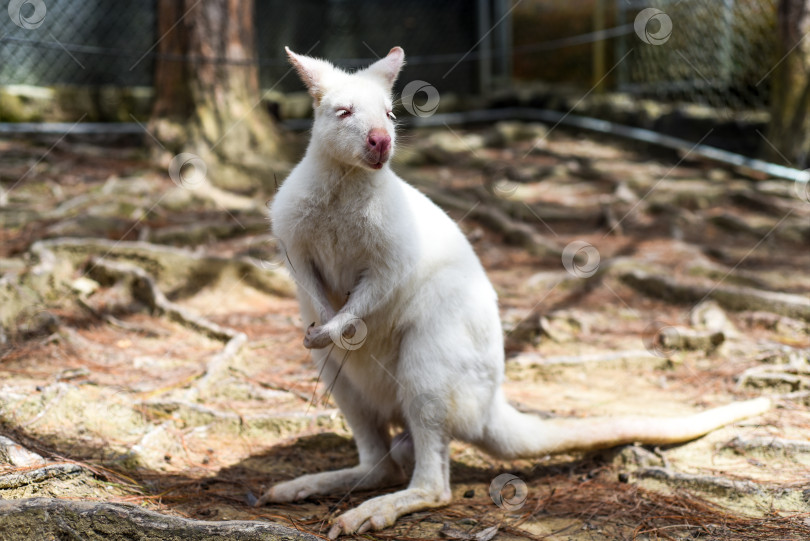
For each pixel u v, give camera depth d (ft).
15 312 18.48
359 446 13.74
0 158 30.50
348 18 45.44
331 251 12.53
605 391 17.92
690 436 14.25
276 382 17.20
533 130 43.32
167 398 15.51
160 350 18.56
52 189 27.43
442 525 11.78
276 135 31.45
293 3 43.21
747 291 21.88
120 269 20.92
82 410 14.39
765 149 35.88
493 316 12.94
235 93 30.27
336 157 12.13
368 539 11.23
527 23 47.88
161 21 30.25
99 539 9.80
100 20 37.78
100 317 19.72
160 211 26.55
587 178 36.50
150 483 12.61
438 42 47.78
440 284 12.62
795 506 12.17
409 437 13.57
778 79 34.96
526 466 14.52
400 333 12.82
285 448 14.79
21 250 21.66
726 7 38.01
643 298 23.40
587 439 13.55
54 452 12.78
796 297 21.83
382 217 12.21
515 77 48.96
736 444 14.24
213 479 13.12
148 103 38.34
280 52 43.11
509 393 17.56
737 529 11.66
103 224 24.13
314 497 12.83
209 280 22.44
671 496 12.84
